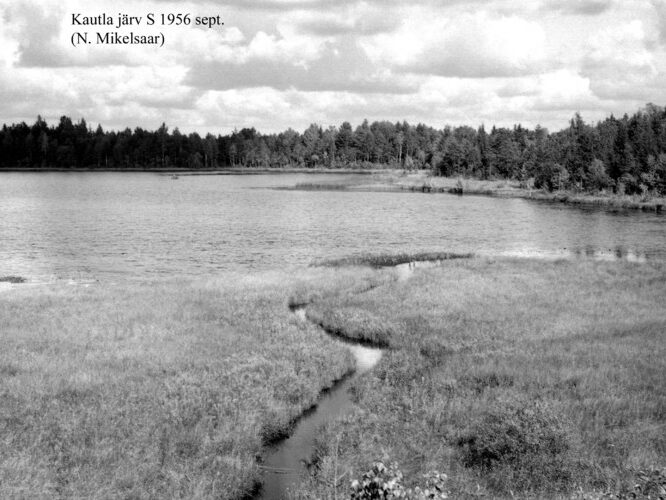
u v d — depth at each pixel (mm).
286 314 30781
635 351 23391
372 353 26219
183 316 29844
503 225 77000
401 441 16453
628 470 13750
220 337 26359
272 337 26672
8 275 44531
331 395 21328
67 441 15438
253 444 16609
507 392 19109
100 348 24266
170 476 14188
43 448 15023
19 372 21062
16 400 18219
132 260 51656
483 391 19547
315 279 40031
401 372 22438
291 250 57594
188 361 22922
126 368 21906
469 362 22750
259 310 31344
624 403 17969
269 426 17969
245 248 58750
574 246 59594
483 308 31891
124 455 14969
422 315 30578
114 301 32875
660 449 15008
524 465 14344
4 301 32531
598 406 17828
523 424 15438
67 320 28375
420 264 48688
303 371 22422
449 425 17219
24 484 12953
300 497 13977
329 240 64438
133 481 13766
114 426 16453
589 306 32094
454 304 32625
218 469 14883
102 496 13016
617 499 11727
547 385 19828
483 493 13266
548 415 15789
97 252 55688
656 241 62500
